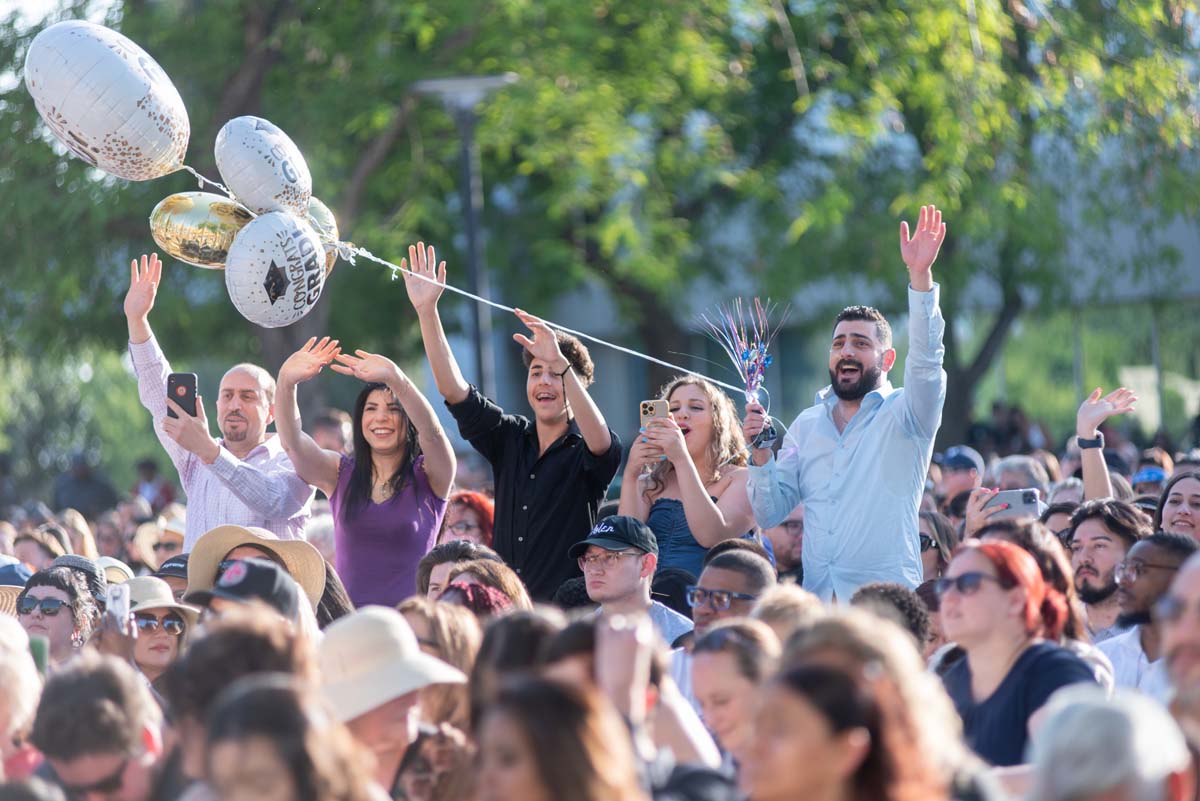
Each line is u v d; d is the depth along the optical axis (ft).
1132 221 152.25
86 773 30.37
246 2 137.59
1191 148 141.38
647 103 142.20
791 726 24.41
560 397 55.62
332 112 135.74
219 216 53.93
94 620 51.01
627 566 48.19
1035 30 137.18
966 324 211.61
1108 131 140.46
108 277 142.10
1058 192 151.84
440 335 56.34
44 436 214.28
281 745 24.26
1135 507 50.03
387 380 54.54
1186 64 140.46
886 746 24.43
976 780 27.17
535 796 23.61
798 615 36.78
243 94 135.85
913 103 139.54
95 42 50.14
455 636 36.76
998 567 35.65
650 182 149.28
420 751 33.73
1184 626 29.76
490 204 165.27
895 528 51.03
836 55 155.02
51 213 133.28
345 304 153.07
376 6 137.08
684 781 29.32
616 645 29.43
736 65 149.18
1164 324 204.33
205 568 49.34
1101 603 49.14
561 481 55.62
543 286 167.32
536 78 135.74
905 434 50.70
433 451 55.11
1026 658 35.37
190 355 157.89
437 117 142.72
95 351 157.58
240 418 59.52
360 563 54.95
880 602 40.96
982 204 141.49
